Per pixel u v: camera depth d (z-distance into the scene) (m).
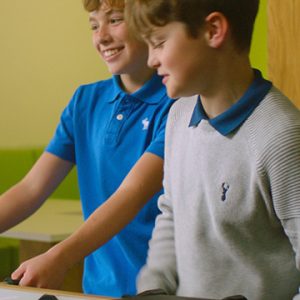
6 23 4.95
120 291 1.72
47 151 1.87
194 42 1.23
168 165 1.43
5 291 1.27
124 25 1.71
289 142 1.17
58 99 4.69
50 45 4.70
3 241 4.15
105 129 1.78
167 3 1.21
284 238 1.25
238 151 1.24
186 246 1.33
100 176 1.79
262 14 3.53
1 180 4.76
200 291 1.30
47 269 1.39
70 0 4.57
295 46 2.22
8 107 4.98
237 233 1.25
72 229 2.85
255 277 1.25
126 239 1.72
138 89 1.77
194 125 1.34
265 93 1.25
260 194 1.22
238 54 1.27
